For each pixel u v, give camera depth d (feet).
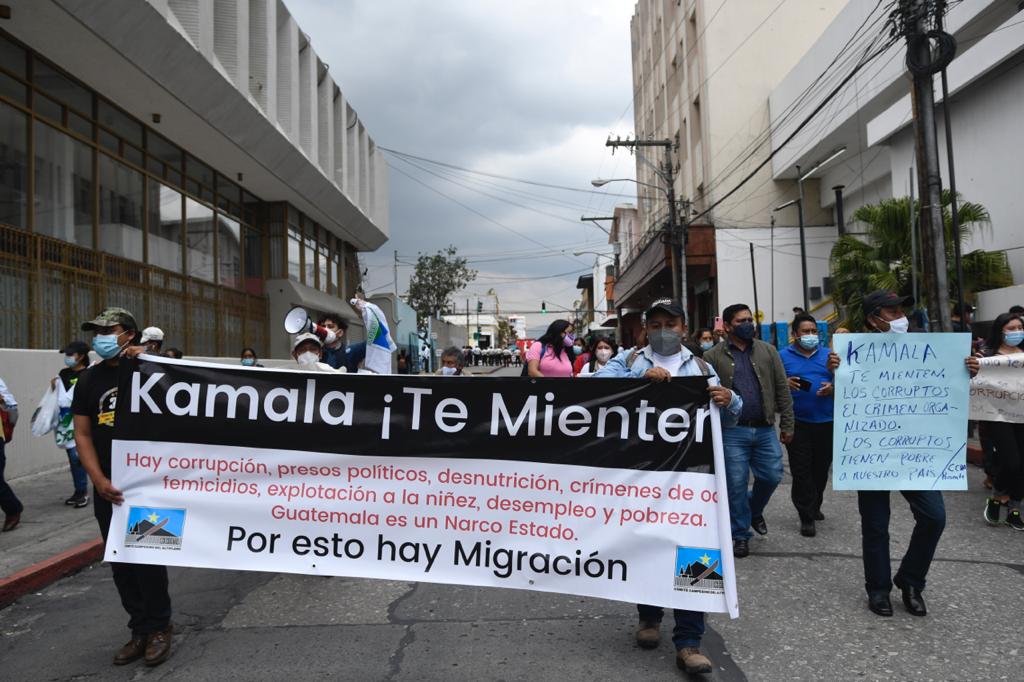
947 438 15.21
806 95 82.89
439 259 209.67
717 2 98.32
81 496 27.37
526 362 23.95
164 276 54.34
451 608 16.33
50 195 41.93
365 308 22.59
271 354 75.77
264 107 59.77
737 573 18.13
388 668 13.16
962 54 51.67
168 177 56.95
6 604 17.75
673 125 123.13
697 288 111.24
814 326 21.48
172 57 44.29
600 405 12.96
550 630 14.82
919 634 14.11
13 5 35.63
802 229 84.53
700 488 12.53
